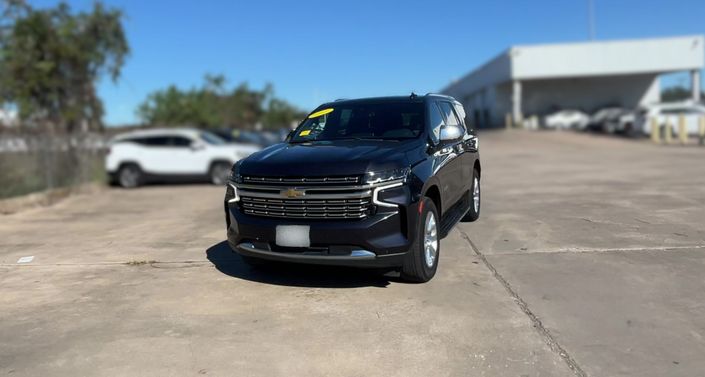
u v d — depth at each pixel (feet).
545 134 111.75
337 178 16.75
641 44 125.80
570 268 19.31
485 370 12.42
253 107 177.78
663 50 125.18
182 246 24.93
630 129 100.01
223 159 52.65
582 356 12.91
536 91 153.58
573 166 54.08
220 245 24.86
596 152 71.15
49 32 70.03
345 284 18.49
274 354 13.51
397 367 12.67
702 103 98.99
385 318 15.47
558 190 37.52
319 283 18.71
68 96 73.36
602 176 44.57
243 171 18.29
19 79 68.33
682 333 13.93
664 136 92.73
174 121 118.93
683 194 33.60
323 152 18.26
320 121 22.15
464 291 17.38
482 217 28.84
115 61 78.38
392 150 18.03
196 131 54.90
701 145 76.48
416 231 17.26
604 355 12.92
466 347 13.56
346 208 16.70
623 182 40.24
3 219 34.27
